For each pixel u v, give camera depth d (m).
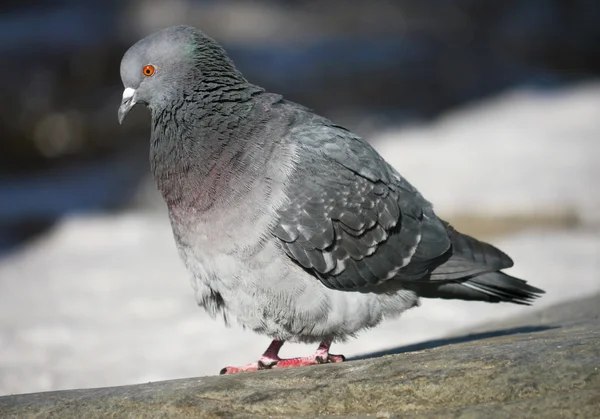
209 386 6.12
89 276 13.20
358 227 7.50
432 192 16.72
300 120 7.82
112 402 6.02
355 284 7.52
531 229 14.75
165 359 9.80
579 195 15.60
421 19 38.91
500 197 15.84
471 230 14.90
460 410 5.35
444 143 20.41
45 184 22.91
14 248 16.73
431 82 30.91
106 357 9.91
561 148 18.83
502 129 21.38
